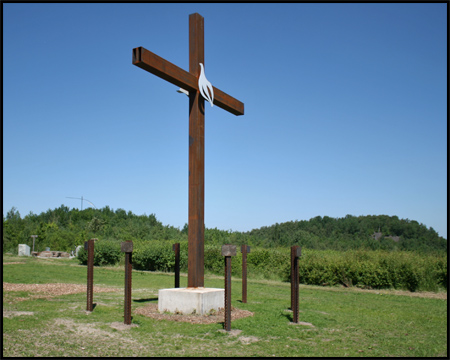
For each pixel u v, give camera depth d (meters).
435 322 10.56
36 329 7.96
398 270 18.42
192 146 11.01
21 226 60.81
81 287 15.38
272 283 20.25
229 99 12.55
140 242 31.81
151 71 9.86
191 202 10.91
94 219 70.19
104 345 7.11
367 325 9.83
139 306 11.16
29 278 18.05
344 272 19.22
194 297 9.99
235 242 46.59
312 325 9.52
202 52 11.51
